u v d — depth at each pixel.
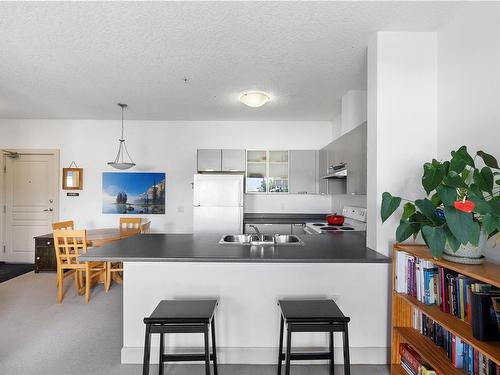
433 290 1.69
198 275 2.20
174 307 1.81
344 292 2.19
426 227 1.47
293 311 1.76
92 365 2.14
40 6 1.86
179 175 4.96
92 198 4.93
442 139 2.09
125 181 4.94
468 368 1.46
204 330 1.65
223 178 4.33
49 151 4.91
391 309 2.05
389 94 2.15
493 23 1.65
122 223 4.65
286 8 1.88
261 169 4.75
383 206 1.72
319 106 4.04
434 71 2.16
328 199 5.05
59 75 2.99
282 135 4.96
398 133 2.15
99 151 4.93
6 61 2.66
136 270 2.19
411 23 2.05
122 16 1.97
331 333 1.90
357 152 2.90
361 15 1.96
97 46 2.38
